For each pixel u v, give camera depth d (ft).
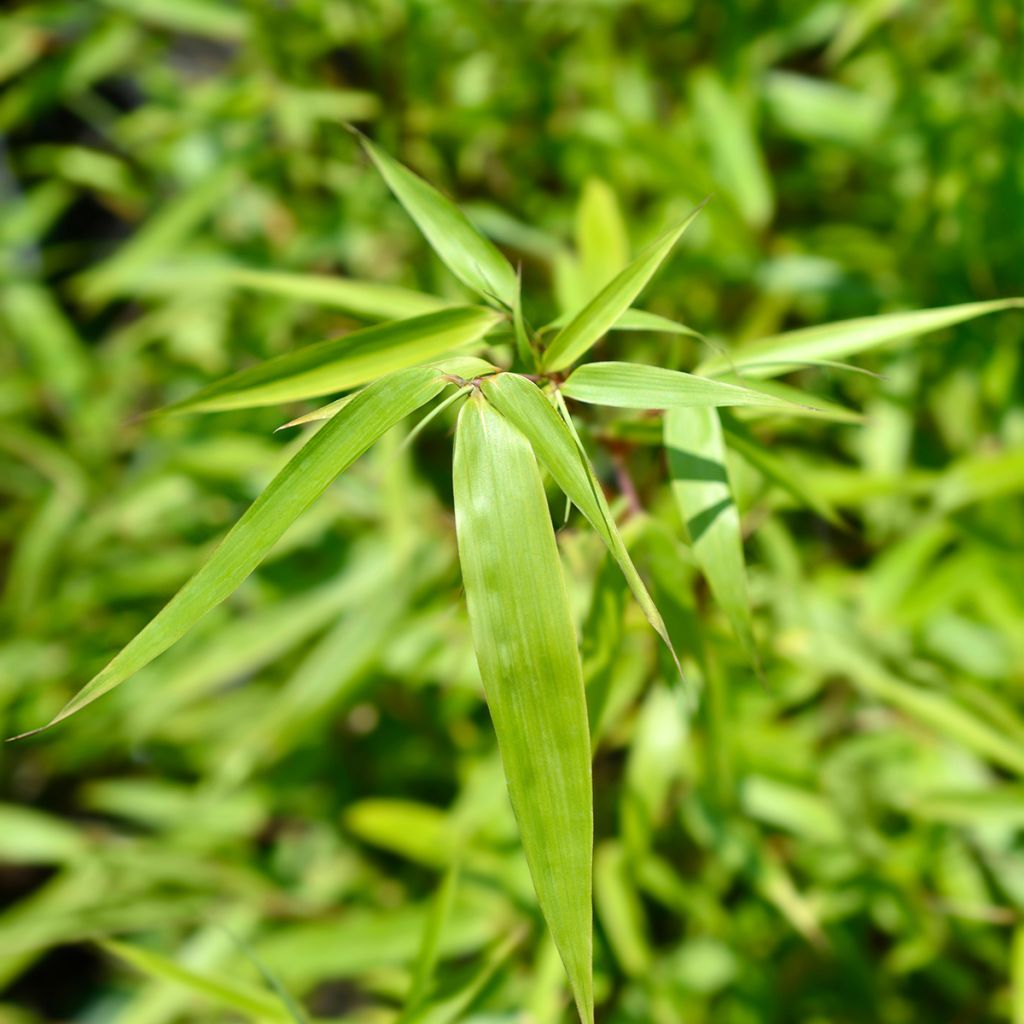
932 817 2.19
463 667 2.44
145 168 3.57
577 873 1.44
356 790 2.98
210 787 2.77
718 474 1.72
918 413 2.74
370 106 2.90
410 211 1.70
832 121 2.88
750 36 2.96
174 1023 2.68
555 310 2.51
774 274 2.68
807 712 2.59
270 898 2.69
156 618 1.46
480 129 2.93
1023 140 2.60
